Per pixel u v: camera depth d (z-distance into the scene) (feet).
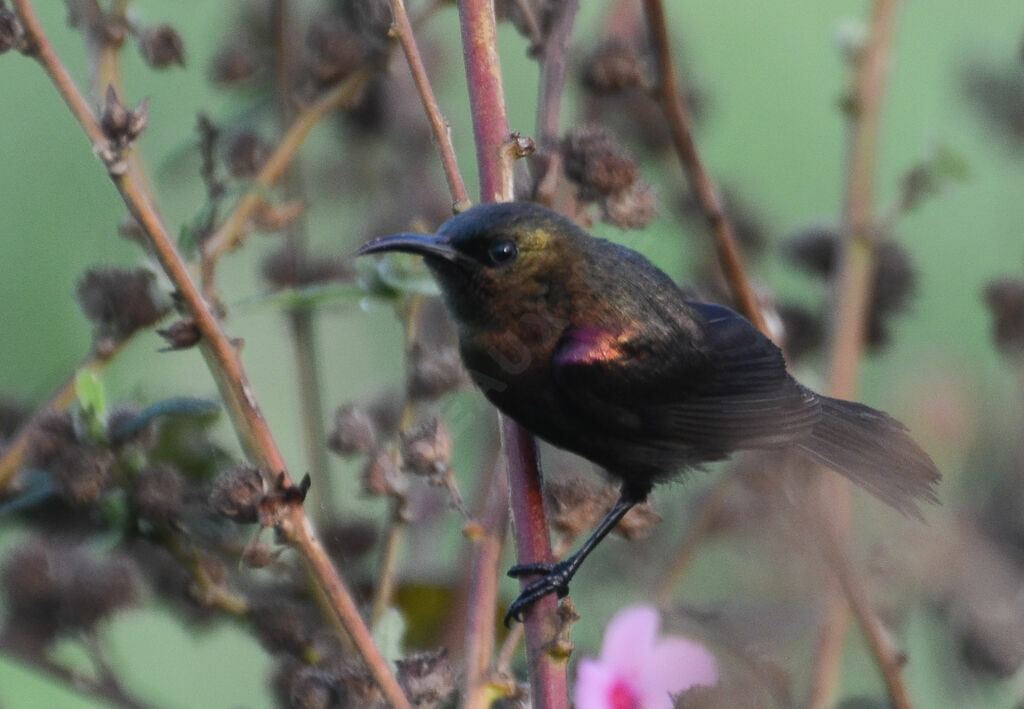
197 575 11.46
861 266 11.73
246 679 11.63
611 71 11.60
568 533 11.39
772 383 11.61
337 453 11.50
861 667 11.52
